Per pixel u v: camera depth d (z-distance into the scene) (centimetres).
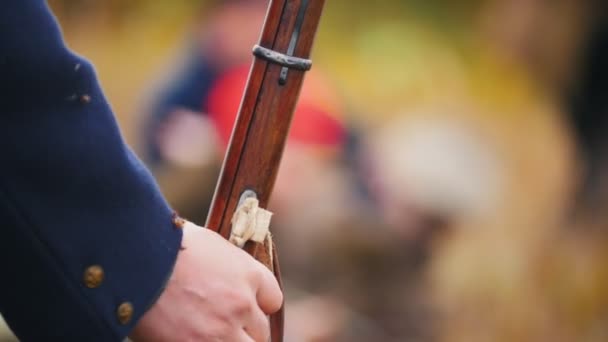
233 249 345
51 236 328
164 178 745
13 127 323
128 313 333
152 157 782
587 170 1113
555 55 1186
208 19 872
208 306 337
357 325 643
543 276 831
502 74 1161
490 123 1047
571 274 843
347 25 1248
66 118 326
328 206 673
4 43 318
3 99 321
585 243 886
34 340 335
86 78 328
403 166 749
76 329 333
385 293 655
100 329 333
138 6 1255
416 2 1257
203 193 734
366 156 783
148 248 335
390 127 851
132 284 333
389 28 1240
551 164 1032
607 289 846
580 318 835
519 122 1082
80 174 328
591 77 1198
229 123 758
